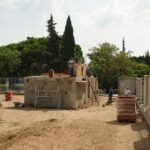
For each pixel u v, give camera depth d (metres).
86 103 37.50
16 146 14.95
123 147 14.94
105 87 64.25
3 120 24.69
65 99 33.28
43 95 33.97
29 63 78.19
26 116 27.28
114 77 64.06
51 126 19.27
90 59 66.06
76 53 83.44
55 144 15.06
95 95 39.50
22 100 42.81
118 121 22.91
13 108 33.25
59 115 27.94
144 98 28.66
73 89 33.03
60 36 77.81
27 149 14.24
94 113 29.09
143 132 18.70
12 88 58.91
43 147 14.52
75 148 14.43
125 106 22.89
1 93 57.53
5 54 76.38
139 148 14.80
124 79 51.06
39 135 16.86
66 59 73.94
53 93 33.62
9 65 76.12
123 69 64.31
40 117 26.75
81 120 22.30
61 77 33.50
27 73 76.75
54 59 76.06
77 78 34.31
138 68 75.00
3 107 34.06
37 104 34.09
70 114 28.56
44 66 75.56
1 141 17.27
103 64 64.38
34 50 77.94
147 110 24.08
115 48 65.62
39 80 34.12
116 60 64.19
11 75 77.19
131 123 22.30
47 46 78.56
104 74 64.31
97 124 20.58
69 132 17.70
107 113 28.88
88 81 39.22
